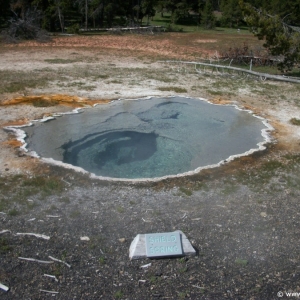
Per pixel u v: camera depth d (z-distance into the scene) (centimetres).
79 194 673
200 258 534
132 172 787
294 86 1500
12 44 2173
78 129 966
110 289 474
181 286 483
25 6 2675
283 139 968
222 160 839
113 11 3117
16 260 512
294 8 2484
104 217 612
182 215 629
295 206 673
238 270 515
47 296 460
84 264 512
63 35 2628
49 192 673
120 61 1825
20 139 881
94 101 1179
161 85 1402
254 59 1927
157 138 951
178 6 3912
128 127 998
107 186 703
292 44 1605
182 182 731
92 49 2133
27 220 596
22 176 722
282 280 501
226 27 3938
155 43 2464
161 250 527
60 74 1495
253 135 988
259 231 598
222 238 578
